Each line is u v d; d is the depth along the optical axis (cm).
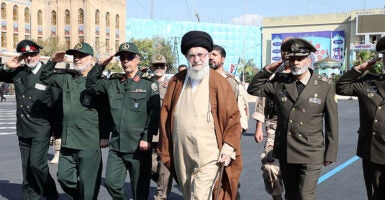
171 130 403
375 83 414
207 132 389
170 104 409
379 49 409
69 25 6206
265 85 451
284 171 442
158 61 642
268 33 8031
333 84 429
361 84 424
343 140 1264
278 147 441
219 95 390
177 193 655
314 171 421
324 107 424
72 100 501
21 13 5797
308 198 420
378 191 418
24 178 556
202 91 392
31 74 535
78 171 514
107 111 511
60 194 637
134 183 483
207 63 394
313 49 424
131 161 477
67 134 498
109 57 482
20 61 539
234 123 395
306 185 421
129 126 473
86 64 514
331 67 5125
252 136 1366
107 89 488
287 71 489
